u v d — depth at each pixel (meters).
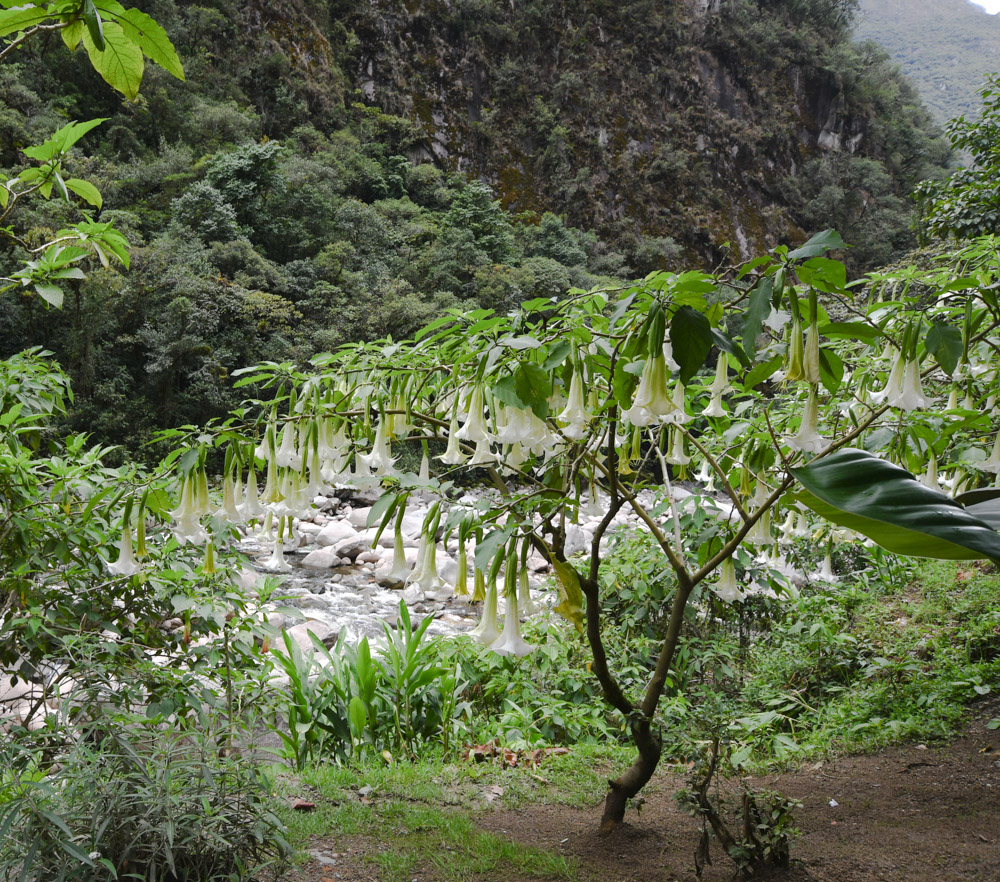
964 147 9.55
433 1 44.56
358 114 39.62
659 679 2.69
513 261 30.83
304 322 22.16
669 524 4.64
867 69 59.94
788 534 3.71
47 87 27.52
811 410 1.81
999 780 3.20
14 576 2.79
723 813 3.04
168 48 1.36
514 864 2.65
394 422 2.32
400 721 4.12
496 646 1.99
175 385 20.09
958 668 4.36
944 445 2.58
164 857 2.17
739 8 54.53
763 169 52.00
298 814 3.05
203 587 3.26
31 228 17.92
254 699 3.22
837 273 1.59
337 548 10.43
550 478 2.73
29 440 3.38
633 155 47.25
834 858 2.63
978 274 2.30
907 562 6.45
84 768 2.15
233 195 25.08
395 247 28.94
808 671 4.81
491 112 44.34
